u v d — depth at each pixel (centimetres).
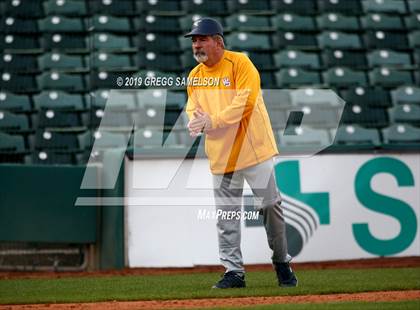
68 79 4238
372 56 4588
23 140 3841
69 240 2994
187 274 2775
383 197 3200
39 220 2995
